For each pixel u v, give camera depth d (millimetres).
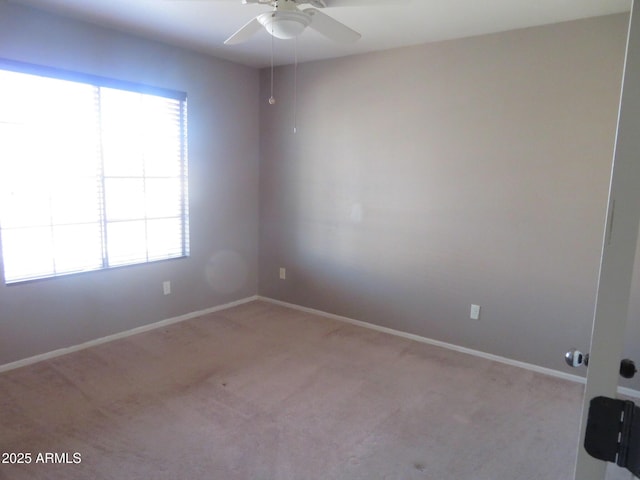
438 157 3320
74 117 3043
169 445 2123
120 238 3418
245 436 2213
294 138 4133
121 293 3449
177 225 3822
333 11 2621
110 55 3148
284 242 4363
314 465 2008
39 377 2766
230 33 3178
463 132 3188
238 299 4441
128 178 3412
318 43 3346
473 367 3094
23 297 2891
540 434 2295
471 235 3240
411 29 2949
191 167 3824
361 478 1934
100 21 2973
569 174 2820
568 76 2762
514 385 2834
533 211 2973
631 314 2352
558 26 2762
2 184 2756
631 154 628
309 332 3701
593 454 707
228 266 4289
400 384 2812
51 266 3037
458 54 3146
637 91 617
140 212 3527
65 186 3053
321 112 3912
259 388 2711
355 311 3939
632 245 641
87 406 2449
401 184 3527
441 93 3252
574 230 2844
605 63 2645
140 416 2363
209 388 2693
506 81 2977
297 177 4168
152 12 2775
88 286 3232
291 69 4059
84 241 3199
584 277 2840
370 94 3598
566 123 2797
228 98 4047
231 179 4195
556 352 2990
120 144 3328
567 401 2639
